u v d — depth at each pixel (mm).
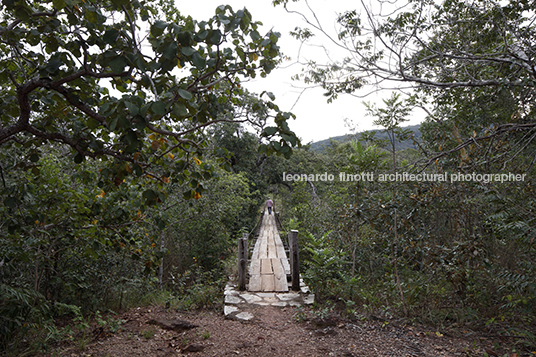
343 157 9680
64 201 3291
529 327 3947
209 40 1899
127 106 1529
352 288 5375
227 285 6188
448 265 4574
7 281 4078
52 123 2605
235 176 12133
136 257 4254
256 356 3318
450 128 5938
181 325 4180
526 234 3547
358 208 4844
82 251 4570
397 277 4746
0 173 2953
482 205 4836
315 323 4133
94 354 3357
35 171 2734
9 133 2066
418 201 4301
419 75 3727
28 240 3258
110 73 1976
